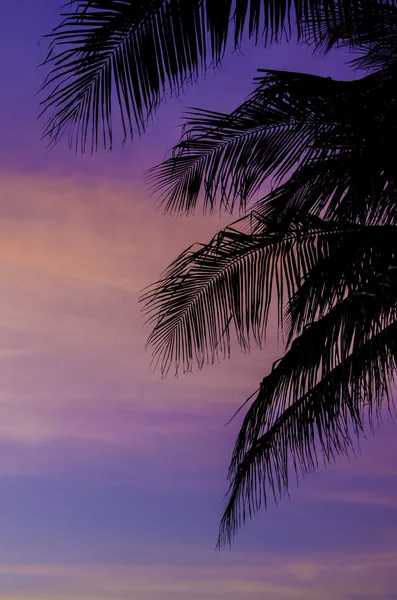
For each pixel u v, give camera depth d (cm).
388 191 405
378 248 421
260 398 488
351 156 388
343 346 402
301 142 424
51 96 271
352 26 439
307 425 497
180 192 477
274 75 397
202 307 466
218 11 253
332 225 433
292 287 445
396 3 438
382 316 416
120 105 271
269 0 264
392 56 538
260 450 527
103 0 255
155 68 263
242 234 440
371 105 374
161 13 256
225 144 441
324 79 389
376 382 450
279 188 426
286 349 466
